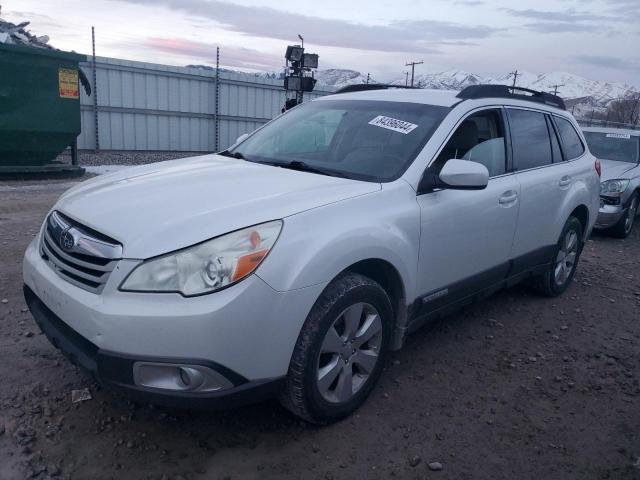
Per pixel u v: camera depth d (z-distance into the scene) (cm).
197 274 242
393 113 388
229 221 256
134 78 1504
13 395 312
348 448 287
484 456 288
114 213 274
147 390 242
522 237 435
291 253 260
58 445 274
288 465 272
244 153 414
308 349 270
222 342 240
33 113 974
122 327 238
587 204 527
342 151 371
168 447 279
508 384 362
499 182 402
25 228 650
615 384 372
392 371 368
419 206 330
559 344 429
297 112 446
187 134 1641
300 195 292
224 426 298
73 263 267
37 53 958
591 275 627
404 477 269
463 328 448
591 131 991
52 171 1036
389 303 315
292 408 284
